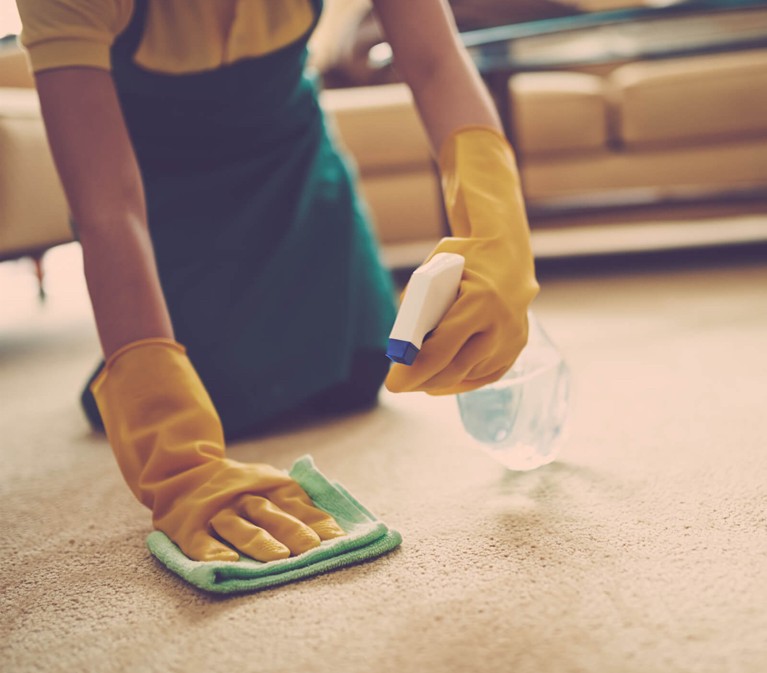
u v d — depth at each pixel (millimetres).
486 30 1661
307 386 940
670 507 611
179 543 595
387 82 2178
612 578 511
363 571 554
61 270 3137
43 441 1003
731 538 552
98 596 561
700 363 1030
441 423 907
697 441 752
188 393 637
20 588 587
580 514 614
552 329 1322
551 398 666
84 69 630
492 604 494
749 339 1126
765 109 1823
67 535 686
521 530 594
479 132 651
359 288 993
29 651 496
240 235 940
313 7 873
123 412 628
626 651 434
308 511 614
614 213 1807
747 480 650
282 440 904
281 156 981
